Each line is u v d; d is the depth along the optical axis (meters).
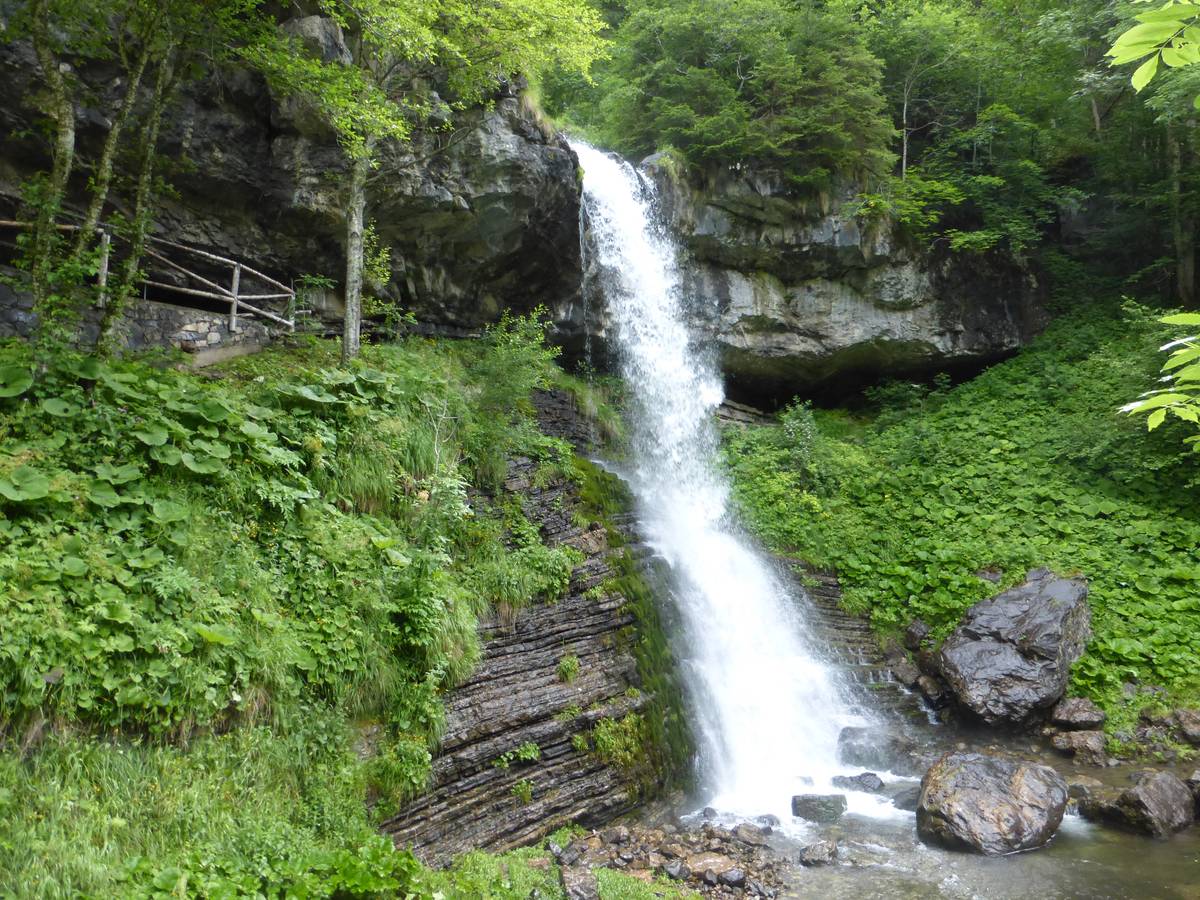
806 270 17.56
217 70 10.15
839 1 18.12
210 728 5.59
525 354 11.48
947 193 17.72
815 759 9.59
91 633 5.29
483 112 12.27
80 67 9.06
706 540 12.66
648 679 8.67
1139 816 7.56
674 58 18.08
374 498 8.41
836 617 12.47
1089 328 17.91
